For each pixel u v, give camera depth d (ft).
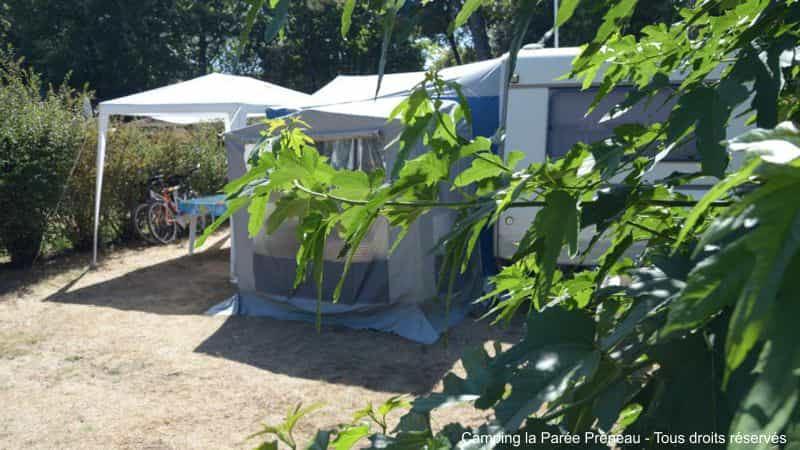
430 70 3.05
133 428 13.70
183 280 27.91
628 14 2.13
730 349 0.92
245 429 13.55
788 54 2.19
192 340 19.57
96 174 32.09
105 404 14.96
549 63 20.44
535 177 2.52
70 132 30.48
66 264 30.99
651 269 2.19
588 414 1.89
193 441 13.07
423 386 15.30
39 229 29.78
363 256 19.19
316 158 2.66
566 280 3.10
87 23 91.91
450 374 2.27
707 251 1.18
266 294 21.36
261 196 2.68
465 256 2.72
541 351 1.91
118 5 92.73
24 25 91.45
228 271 29.73
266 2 2.14
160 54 97.45
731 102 2.19
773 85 2.16
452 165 2.64
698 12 2.74
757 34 2.38
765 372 0.91
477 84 21.66
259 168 2.64
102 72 93.86
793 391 0.88
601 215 2.64
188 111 27.73
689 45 3.23
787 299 0.90
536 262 2.41
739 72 2.23
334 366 16.90
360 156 18.95
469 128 3.17
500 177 2.63
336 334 19.49
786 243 0.90
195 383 16.11
